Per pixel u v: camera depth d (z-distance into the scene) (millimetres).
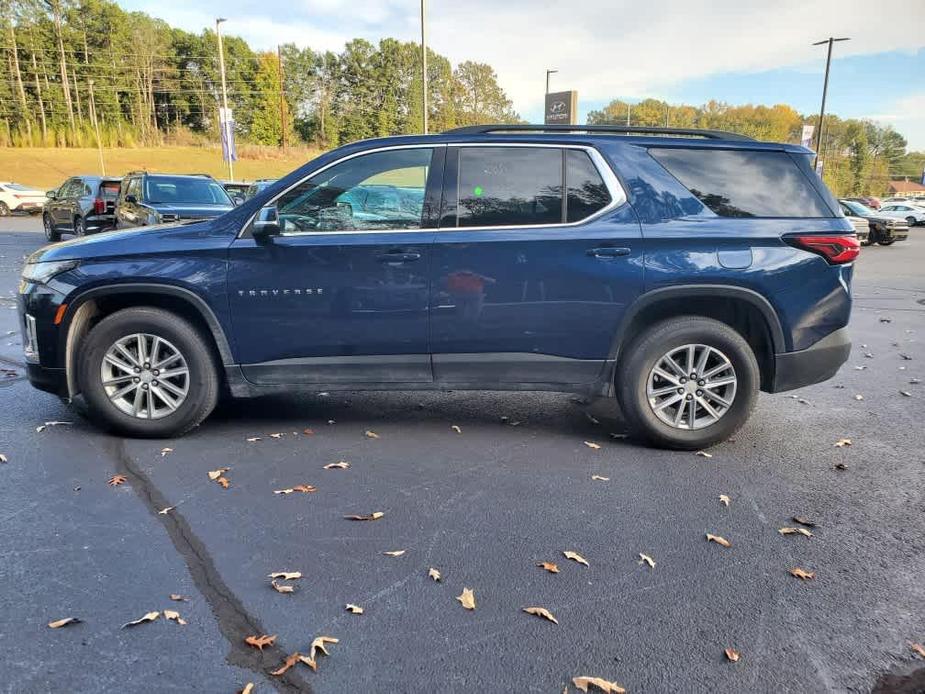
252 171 68250
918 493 3611
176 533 3027
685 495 3539
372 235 4008
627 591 2641
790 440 4430
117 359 4145
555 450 4168
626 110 109688
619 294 3973
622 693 2088
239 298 4039
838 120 110250
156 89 94188
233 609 2479
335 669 2174
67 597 2520
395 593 2600
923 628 2441
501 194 4023
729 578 2748
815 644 2340
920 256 20047
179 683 2098
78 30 85312
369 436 4359
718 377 4125
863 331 8570
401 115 98500
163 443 4164
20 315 4266
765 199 4066
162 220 10711
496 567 2799
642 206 3994
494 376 4141
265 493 3463
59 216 17703
